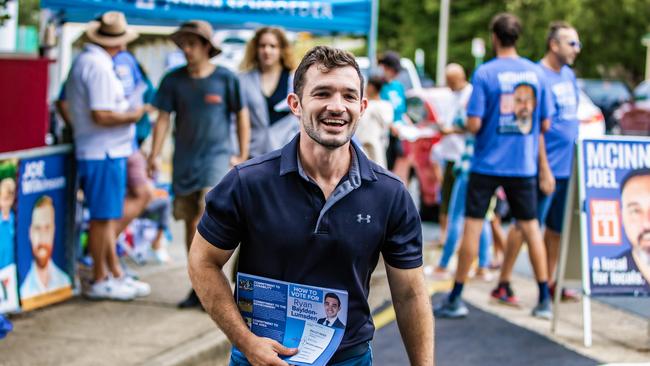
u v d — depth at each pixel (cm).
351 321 333
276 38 729
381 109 872
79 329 642
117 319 672
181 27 698
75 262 739
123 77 721
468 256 738
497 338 686
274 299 330
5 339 612
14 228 670
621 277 679
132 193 764
